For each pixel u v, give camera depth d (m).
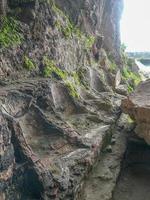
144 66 27.50
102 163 11.14
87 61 16.42
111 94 15.95
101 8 18.70
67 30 14.22
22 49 10.96
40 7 11.91
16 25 11.01
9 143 7.39
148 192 10.62
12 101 8.97
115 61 20.64
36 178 7.89
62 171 8.80
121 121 14.15
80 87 14.21
